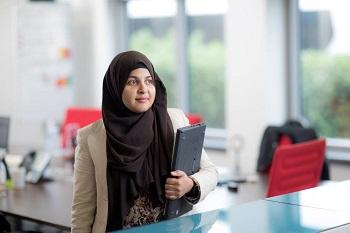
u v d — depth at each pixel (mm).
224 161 5812
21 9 6555
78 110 5148
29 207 3107
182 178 2100
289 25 5480
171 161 2148
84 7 6844
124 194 2156
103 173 2156
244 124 5527
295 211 1724
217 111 6238
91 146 2186
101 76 6777
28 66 6598
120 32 6992
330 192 1989
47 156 4039
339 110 5254
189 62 6492
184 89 6480
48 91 6633
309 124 5500
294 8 5445
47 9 6562
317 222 1596
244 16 5430
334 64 5254
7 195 3445
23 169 3758
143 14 6848
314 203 1821
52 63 6613
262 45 5328
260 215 1688
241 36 5473
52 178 3979
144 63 2162
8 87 7191
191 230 1581
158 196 2166
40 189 3623
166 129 2207
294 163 3201
